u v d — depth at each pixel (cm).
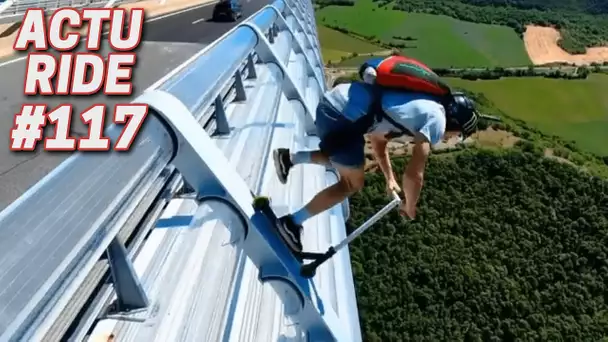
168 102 240
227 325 276
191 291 281
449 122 266
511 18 12706
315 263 267
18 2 2078
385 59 267
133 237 319
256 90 723
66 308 235
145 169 212
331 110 266
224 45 466
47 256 148
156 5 3134
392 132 266
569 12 15738
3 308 129
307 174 484
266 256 257
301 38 1218
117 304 263
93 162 203
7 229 152
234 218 247
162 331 249
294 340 298
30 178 748
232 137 517
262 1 4162
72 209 171
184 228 345
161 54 1706
